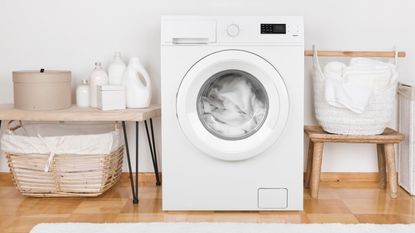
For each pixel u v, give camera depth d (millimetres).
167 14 2865
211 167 2305
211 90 2346
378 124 2465
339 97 2373
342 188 2764
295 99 2270
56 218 2225
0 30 2893
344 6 2850
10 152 2492
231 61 2227
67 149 2439
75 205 2439
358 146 2920
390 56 2693
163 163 2305
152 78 2896
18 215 2271
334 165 2928
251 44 2244
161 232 1995
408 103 2619
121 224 2092
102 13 2875
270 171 2305
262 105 2334
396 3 2846
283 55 2250
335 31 2861
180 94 2232
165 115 2277
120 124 2887
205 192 2316
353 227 2043
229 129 2326
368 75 2400
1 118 2430
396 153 2902
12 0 2875
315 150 2523
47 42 2898
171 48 2246
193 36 2238
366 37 2861
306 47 2869
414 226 2057
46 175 2490
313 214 2283
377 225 2066
